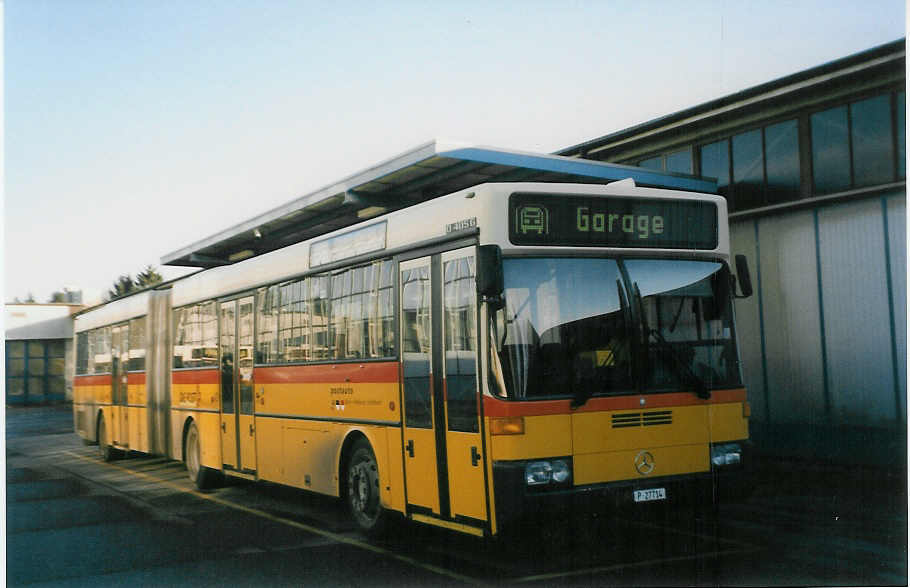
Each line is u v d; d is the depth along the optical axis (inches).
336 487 361.7
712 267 299.4
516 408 260.8
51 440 992.9
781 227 494.9
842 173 464.1
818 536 322.0
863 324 454.3
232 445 473.1
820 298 474.3
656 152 580.7
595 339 274.8
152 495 502.9
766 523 346.0
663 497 272.8
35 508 460.4
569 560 293.1
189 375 541.3
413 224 317.4
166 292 596.1
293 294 412.2
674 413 279.3
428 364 301.1
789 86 476.1
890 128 440.5
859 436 455.5
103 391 735.7
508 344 266.1
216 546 342.3
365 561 303.9
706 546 308.8
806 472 453.1
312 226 596.1
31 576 301.9
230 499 477.1
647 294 284.7
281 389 417.1
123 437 673.6
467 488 277.1
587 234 283.4
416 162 442.3
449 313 291.0
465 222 285.7
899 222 436.8
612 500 265.7
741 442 289.7
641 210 291.9
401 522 338.6
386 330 330.0
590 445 266.7
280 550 329.1
